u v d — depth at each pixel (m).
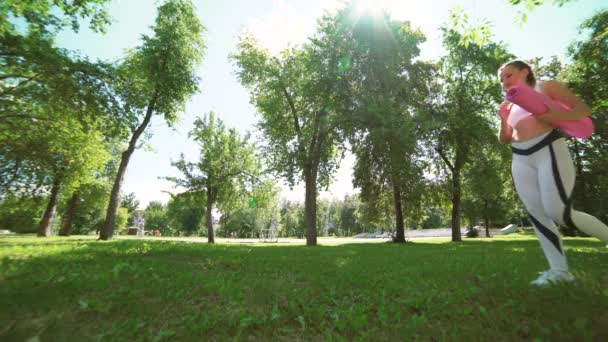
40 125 19.08
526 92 3.06
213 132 32.12
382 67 20.83
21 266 4.34
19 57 15.77
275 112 23.73
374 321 2.49
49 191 27.50
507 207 47.12
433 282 3.71
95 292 3.08
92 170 31.62
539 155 3.19
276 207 37.66
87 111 17.44
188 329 2.23
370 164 23.08
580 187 27.72
